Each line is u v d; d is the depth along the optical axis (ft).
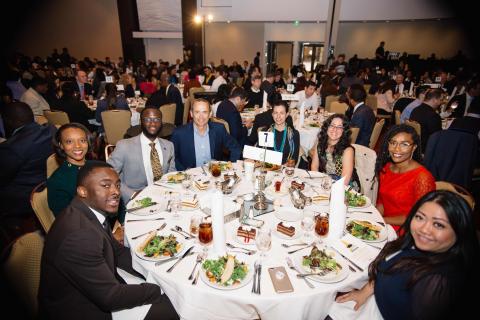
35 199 6.21
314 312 4.25
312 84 18.54
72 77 26.94
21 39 40.16
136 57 41.52
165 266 4.53
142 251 4.80
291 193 6.64
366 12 27.78
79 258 4.00
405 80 26.99
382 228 5.60
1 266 4.24
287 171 7.88
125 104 16.71
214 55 45.52
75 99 15.55
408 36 35.22
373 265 4.50
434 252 3.89
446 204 3.67
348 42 39.65
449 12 27.02
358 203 6.49
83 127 6.66
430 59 31.40
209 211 5.99
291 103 19.79
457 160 9.74
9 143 7.86
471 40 30.19
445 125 15.14
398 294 4.09
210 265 4.39
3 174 7.91
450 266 3.64
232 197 6.68
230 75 33.78
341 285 4.27
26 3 38.96
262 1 29.81
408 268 3.97
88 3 41.42
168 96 21.22
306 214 5.89
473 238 3.64
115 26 43.11
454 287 3.59
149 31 39.96
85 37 42.80
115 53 44.55
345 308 4.78
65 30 41.75
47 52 42.06
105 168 4.61
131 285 4.54
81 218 4.27
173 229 5.47
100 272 4.16
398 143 6.56
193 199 6.44
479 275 3.65
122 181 8.60
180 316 4.36
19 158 7.95
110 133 15.38
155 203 6.31
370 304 4.71
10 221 8.33
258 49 43.57
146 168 8.48
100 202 4.58
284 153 9.82
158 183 7.34
